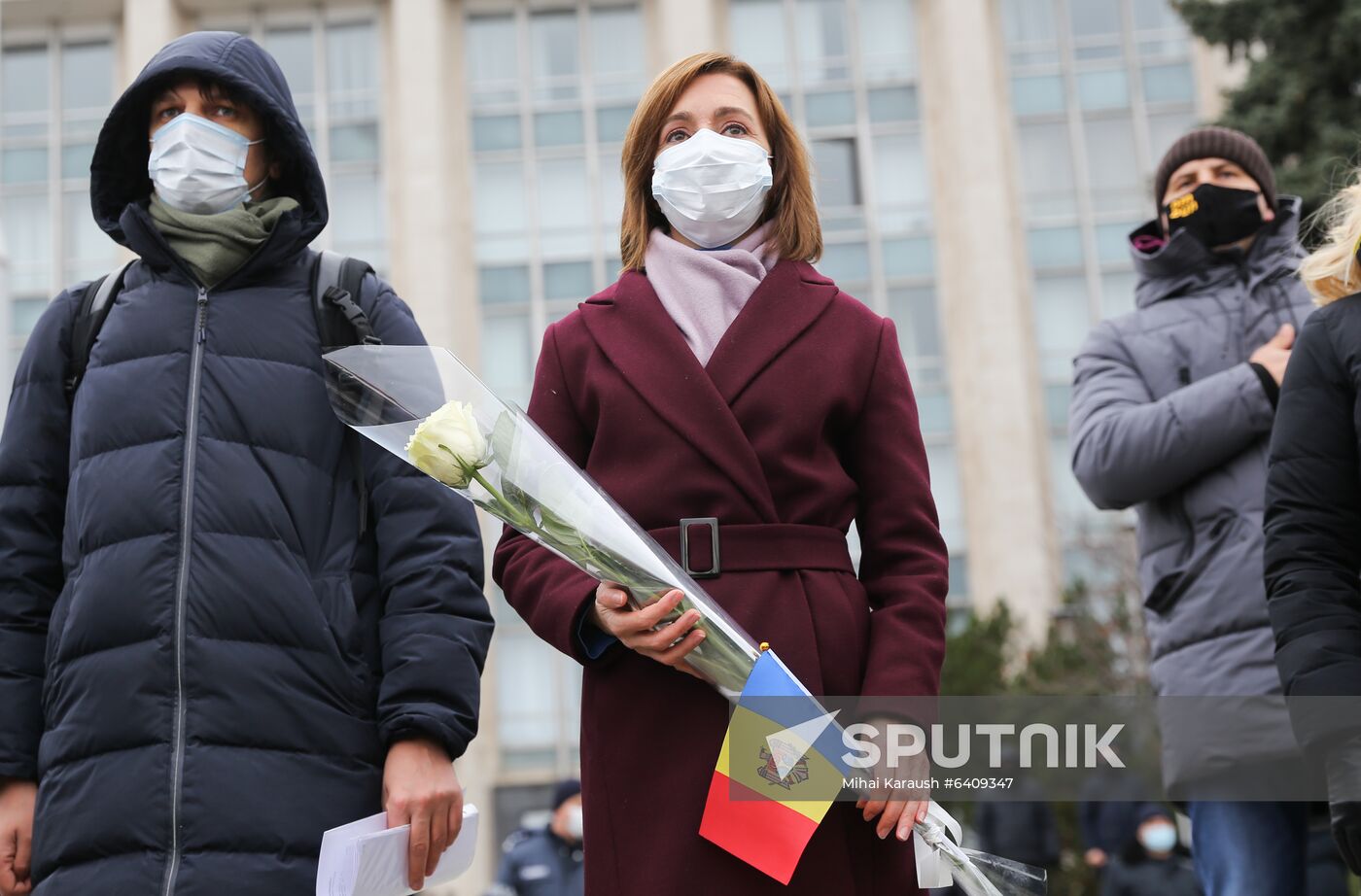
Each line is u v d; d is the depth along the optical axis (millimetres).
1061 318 31484
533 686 30000
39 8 32469
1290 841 4262
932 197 31922
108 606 3348
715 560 3209
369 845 3168
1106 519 26562
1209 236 4973
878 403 3438
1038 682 21750
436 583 3490
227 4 32656
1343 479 3432
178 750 3262
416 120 31812
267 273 3697
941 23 32156
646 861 3135
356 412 3287
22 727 3500
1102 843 7945
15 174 32250
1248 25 20484
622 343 3438
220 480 3432
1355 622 3318
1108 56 32219
